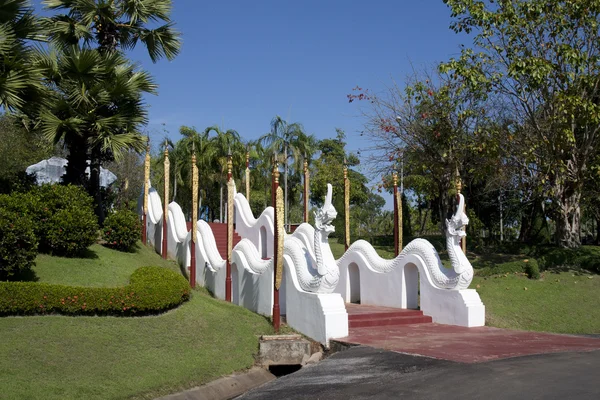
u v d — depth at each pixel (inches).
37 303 458.0
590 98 827.4
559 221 949.8
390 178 1027.3
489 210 1359.5
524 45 858.1
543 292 778.2
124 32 858.8
